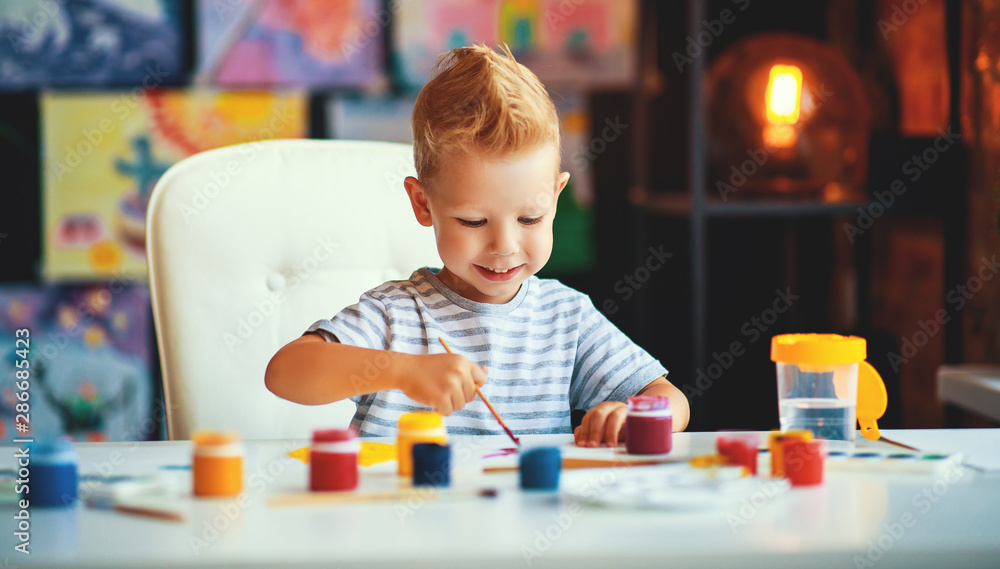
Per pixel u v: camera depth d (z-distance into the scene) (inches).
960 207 77.4
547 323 50.5
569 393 50.5
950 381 64.7
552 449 29.0
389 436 47.4
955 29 76.6
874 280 93.0
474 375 38.5
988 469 31.1
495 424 47.8
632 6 101.6
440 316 49.0
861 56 93.4
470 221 44.3
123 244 101.4
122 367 101.9
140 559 22.0
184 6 99.8
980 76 73.7
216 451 28.4
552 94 102.2
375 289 50.6
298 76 100.6
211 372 50.7
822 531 23.8
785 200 83.2
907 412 86.6
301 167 54.0
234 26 99.9
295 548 22.6
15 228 100.6
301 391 41.1
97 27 99.7
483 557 22.0
